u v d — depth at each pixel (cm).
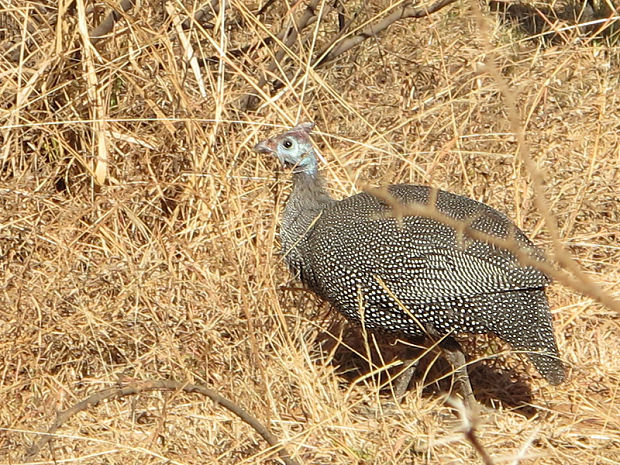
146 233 925
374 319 820
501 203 1020
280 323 859
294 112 1092
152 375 805
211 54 1134
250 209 954
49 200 937
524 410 840
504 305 772
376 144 1068
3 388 758
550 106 1145
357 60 1259
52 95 980
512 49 1285
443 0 1165
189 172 955
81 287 858
